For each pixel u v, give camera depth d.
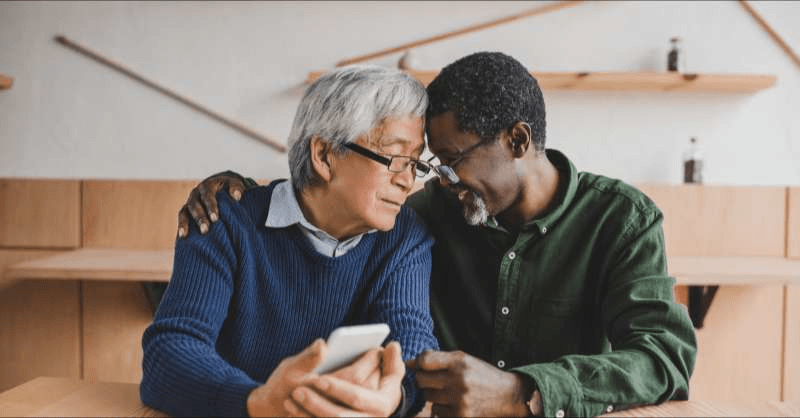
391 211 1.24
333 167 1.22
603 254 1.40
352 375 0.93
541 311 1.43
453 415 1.01
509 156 1.34
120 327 2.91
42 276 2.38
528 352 1.45
